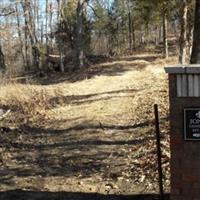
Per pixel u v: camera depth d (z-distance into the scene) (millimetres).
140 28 59938
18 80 30625
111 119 16875
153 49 60812
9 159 11789
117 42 66312
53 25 56312
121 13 65562
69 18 52531
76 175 10148
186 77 6812
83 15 55812
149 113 16625
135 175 9688
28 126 16344
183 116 6871
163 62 41938
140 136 13398
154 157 10422
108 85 28578
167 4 31984
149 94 21656
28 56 62875
